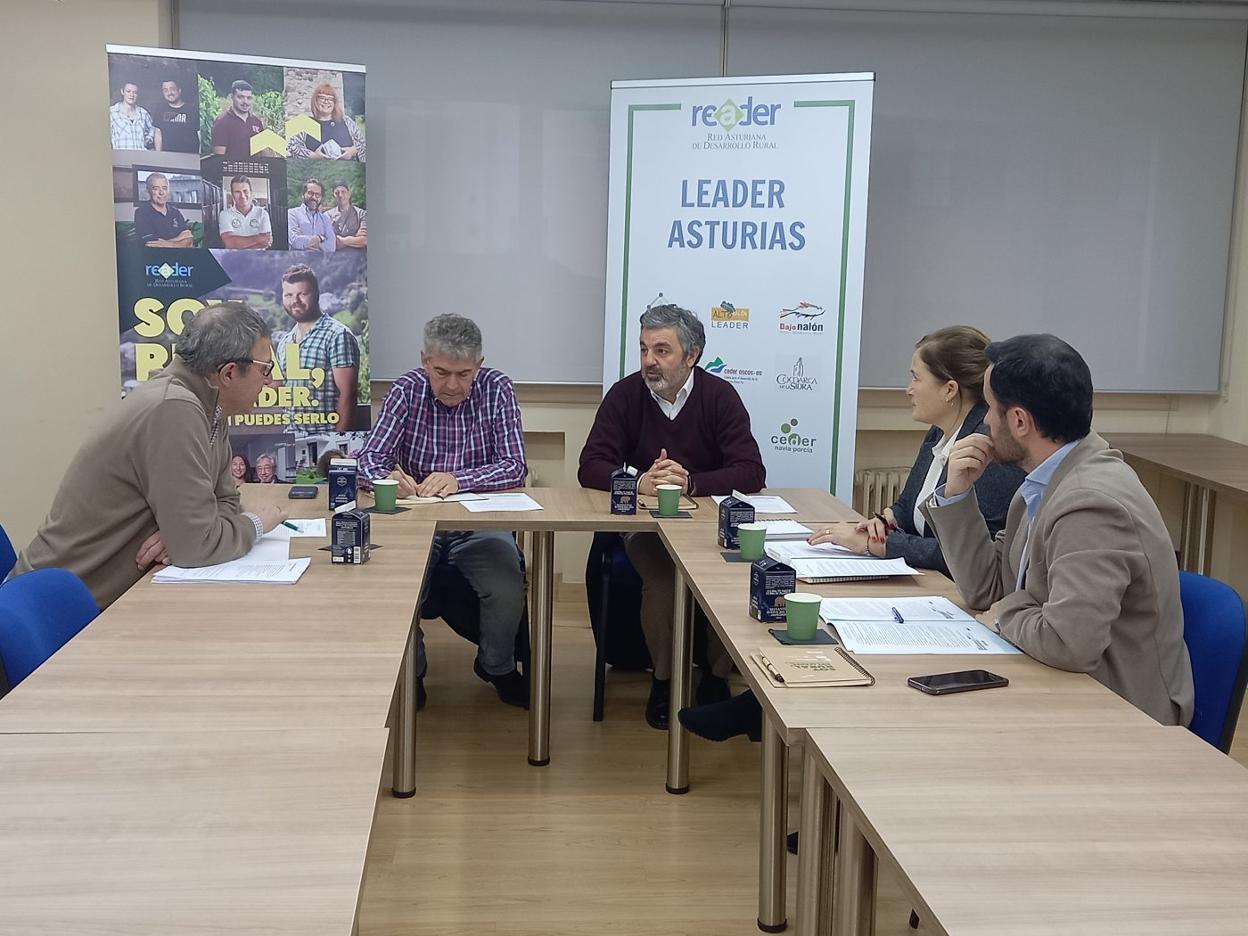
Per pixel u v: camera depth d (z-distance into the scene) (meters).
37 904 1.18
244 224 4.47
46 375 4.81
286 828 1.36
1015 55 4.98
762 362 4.78
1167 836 1.39
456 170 4.95
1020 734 1.73
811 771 1.77
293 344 4.57
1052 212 5.09
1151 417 5.37
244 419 4.55
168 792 1.46
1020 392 2.19
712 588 2.57
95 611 2.38
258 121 4.44
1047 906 1.22
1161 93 5.04
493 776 3.28
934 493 2.51
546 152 4.97
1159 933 1.17
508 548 3.72
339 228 4.58
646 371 3.75
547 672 3.33
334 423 4.66
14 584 2.16
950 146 5.02
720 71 4.96
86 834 1.34
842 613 2.37
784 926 2.48
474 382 3.89
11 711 1.74
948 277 5.10
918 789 1.52
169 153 4.38
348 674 1.93
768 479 4.84
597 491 3.72
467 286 5.02
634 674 4.22
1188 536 5.07
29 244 4.73
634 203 4.79
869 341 5.12
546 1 4.88
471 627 3.76
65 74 4.65
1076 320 5.16
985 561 2.43
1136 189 5.09
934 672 2.02
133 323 4.43
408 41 4.86
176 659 2.00
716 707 3.01
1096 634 1.99
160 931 1.14
